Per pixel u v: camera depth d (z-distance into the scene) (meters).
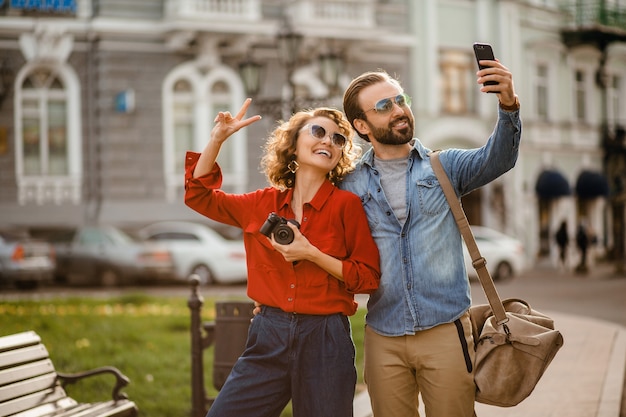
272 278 4.18
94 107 25.56
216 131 4.26
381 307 4.31
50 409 5.69
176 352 10.84
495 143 4.16
